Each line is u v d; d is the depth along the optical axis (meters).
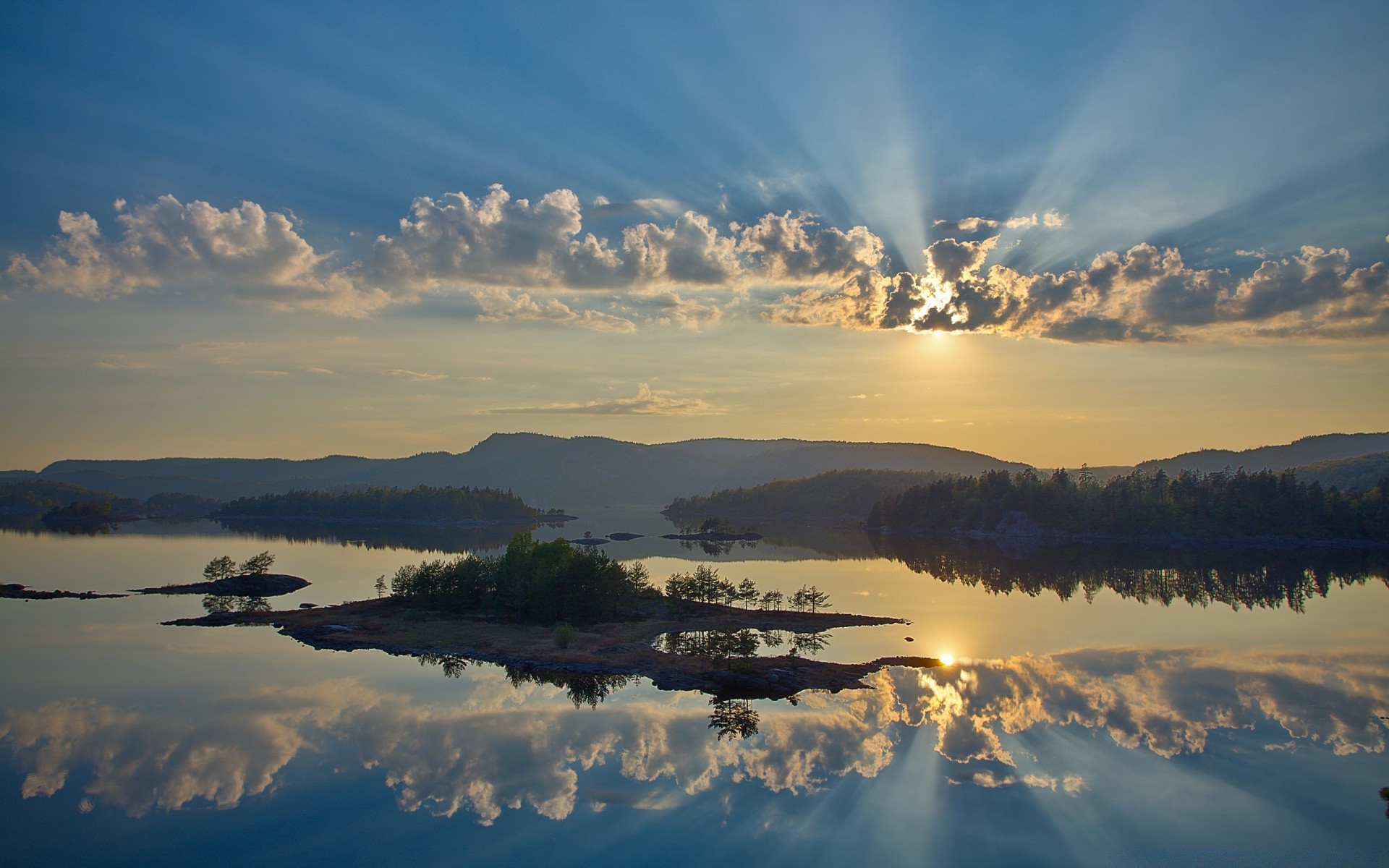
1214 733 65.00
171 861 44.84
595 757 60.22
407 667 88.31
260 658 92.31
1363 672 85.62
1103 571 195.88
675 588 128.88
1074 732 65.44
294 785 55.19
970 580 176.50
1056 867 43.84
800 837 47.25
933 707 72.94
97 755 60.78
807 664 87.25
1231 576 183.50
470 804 51.91
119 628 111.38
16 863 44.75
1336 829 48.31
